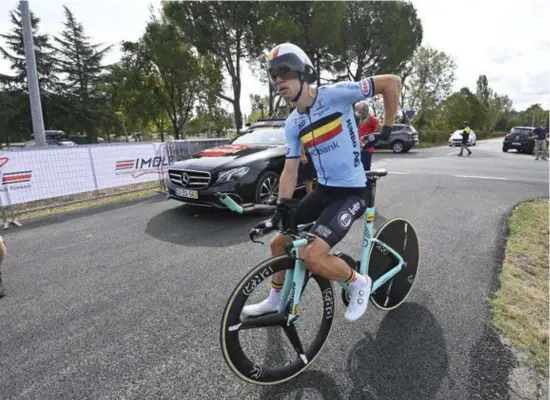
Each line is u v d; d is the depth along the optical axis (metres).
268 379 1.74
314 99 1.69
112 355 2.06
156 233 4.32
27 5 6.88
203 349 2.10
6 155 4.82
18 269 3.34
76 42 33.41
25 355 2.08
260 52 16.97
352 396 1.71
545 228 4.18
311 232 1.70
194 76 16.72
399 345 2.08
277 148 5.36
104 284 2.98
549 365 1.88
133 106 19.05
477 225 4.33
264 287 2.79
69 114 31.23
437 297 2.62
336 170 1.78
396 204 5.48
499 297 2.58
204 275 3.12
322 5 15.95
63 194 5.61
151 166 6.95
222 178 4.56
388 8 19.53
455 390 1.72
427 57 31.00
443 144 29.88
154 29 15.75
